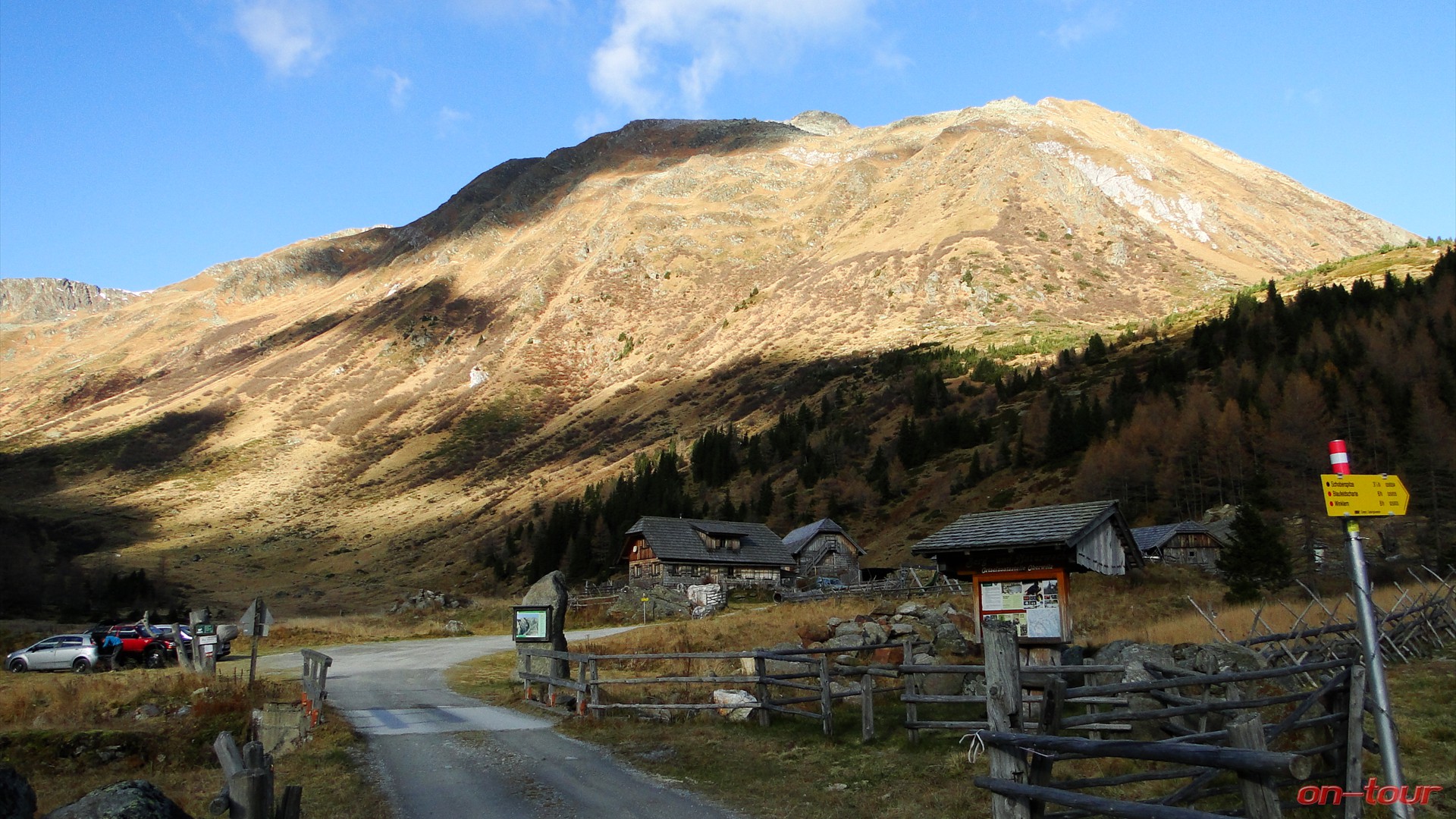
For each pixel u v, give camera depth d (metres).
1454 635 19.30
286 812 6.70
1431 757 10.32
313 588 113.19
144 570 118.38
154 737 14.49
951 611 27.53
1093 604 39.56
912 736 12.85
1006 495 92.44
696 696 17.58
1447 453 66.12
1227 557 44.12
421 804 10.85
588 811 10.43
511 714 17.77
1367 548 59.53
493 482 168.50
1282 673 9.01
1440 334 90.25
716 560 69.94
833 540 77.25
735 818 10.03
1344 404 77.44
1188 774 7.83
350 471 193.12
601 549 104.81
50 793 12.46
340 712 17.84
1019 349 158.62
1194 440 81.56
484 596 97.12
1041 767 6.34
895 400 141.00
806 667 18.94
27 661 30.59
